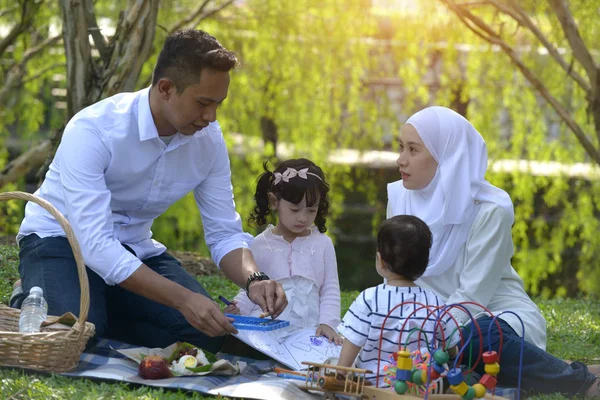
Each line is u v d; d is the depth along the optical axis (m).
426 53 11.41
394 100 12.41
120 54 6.94
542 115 11.55
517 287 4.20
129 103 4.13
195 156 4.31
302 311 4.34
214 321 3.70
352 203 14.09
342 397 3.47
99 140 4.03
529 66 10.96
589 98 8.77
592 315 6.29
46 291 3.94
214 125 4.44
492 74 11.12
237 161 11.98
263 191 4.58
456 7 9.12
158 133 4.13
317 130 11.66
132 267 3.78
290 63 11.20
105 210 3.91
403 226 3.52
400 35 11.23
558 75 10.98
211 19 10.76
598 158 9.16
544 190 13.54
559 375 3.72
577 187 12.17
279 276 4.41
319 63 11.23
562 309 6.40
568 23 8.48
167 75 3.87
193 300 3.73
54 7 10.76
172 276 4.34
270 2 10.89
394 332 3.48
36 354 3.47
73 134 4.04
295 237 4.52
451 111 4.27
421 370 3.11
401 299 3.50
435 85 12.73
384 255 3.54
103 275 3.81
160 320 4.23
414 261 3.50
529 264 11.95
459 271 4.11
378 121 12.32
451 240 4.09
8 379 3.33
